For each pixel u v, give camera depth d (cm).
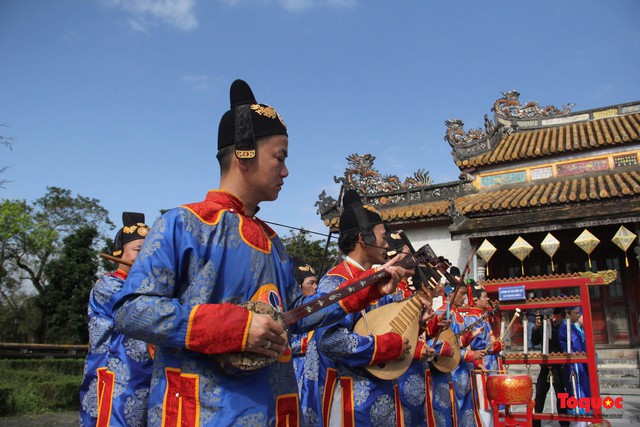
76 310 3256
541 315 1073
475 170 2006
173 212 246
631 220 1477
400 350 418
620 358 1653
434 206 1892
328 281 442
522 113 2253
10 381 1491
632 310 1705
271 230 293
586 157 1866
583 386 967
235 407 224
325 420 436
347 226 467
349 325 438
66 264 3338
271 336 221
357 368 435
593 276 834
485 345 779
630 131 1845
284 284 289
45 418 1172
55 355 2159
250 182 269
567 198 1612
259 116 271
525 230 1587
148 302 220
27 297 4341
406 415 477
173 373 232
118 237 530
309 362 491
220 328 213
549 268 1816
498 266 1853
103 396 435
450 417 591
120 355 436
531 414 730
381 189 2050
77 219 4544
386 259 471
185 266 241
